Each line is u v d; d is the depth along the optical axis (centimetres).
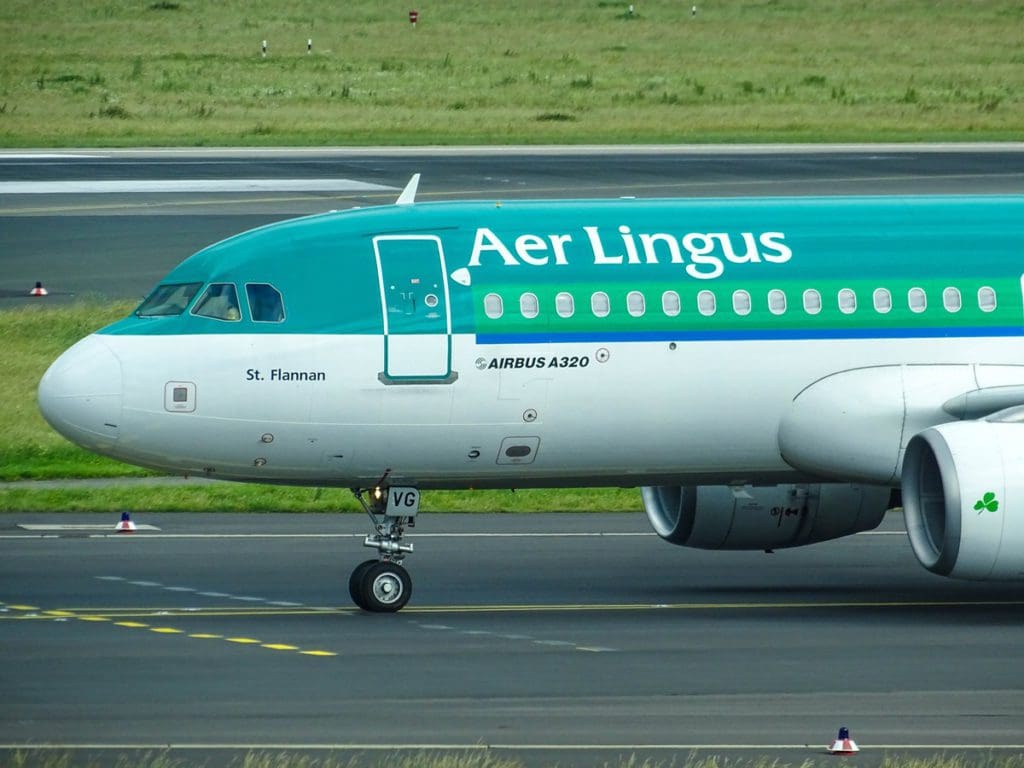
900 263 9800
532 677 7688
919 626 9006
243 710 7025
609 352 9425
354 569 10475
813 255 9744
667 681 7625
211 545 11262
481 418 9350
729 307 9569
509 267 9444
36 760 6209
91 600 9488
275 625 8862
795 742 6556
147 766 6116
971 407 9581
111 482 13525
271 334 9206
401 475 9450
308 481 9488
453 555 11088
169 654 8112
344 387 9200
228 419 9144
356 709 7062
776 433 9675
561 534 11856
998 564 8950
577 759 6266
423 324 9288
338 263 9350
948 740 6612
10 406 15012
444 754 6316
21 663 7894
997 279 9844
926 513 9319
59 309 17525
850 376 9619
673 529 10488
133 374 9075
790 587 10219
